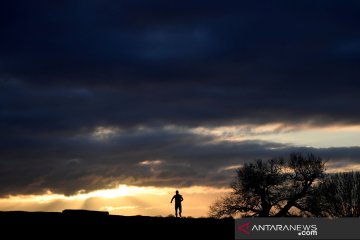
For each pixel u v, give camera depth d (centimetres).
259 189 7281
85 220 3888
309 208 7069
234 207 7375
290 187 7262
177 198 4391
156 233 3706
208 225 3975
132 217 4138
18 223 3619
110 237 3534
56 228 3619
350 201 6819
